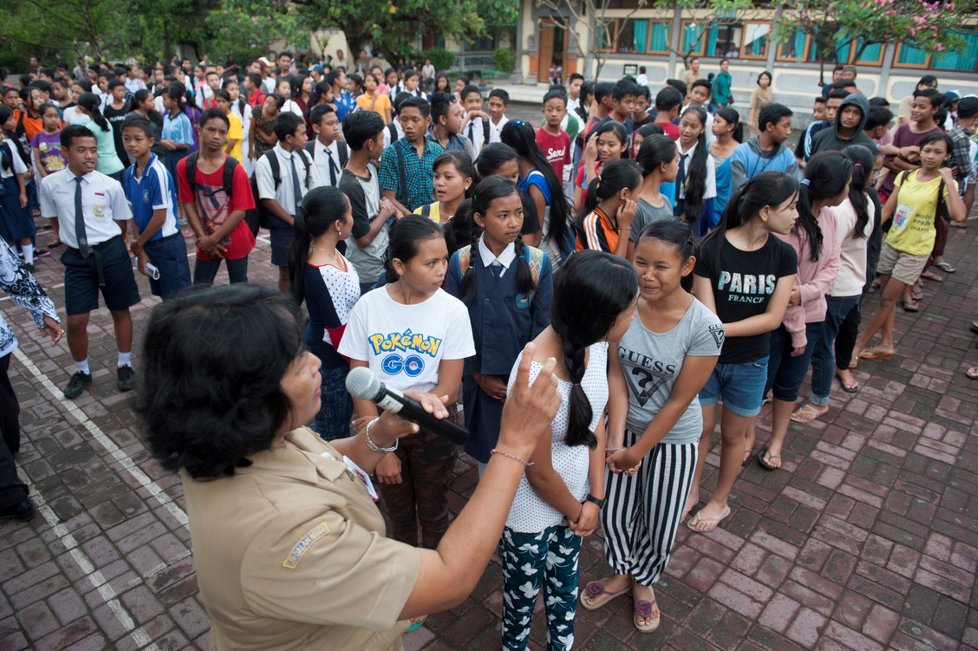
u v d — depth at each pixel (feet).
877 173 19.38
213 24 70.85
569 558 7.81
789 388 12.36
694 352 7.97
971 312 20.35
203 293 3.67
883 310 16.78
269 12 62.90
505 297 9.27
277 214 17.84
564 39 77.56
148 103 28.32
